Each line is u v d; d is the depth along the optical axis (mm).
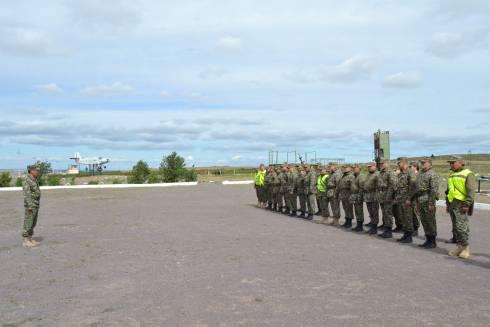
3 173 48406
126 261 10031
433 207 11398
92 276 8727
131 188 42625
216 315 6316
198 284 7965
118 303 6969
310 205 18281
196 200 27844
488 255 10500
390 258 10180
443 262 9742
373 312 6383
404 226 12469
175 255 10602
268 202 22469
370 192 13977
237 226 15844
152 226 15844
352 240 12828
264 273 8734
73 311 6633
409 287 7688
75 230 15109
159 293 7449
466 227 10195
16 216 20203
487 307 6594
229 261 9859
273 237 13328
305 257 10289
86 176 72688
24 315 6488
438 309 6504
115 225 16234
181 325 5941
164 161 55188
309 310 6484
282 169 20781
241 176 71562
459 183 10219
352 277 8391
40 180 48375
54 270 9297
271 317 6199
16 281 8430
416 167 12852
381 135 20297
